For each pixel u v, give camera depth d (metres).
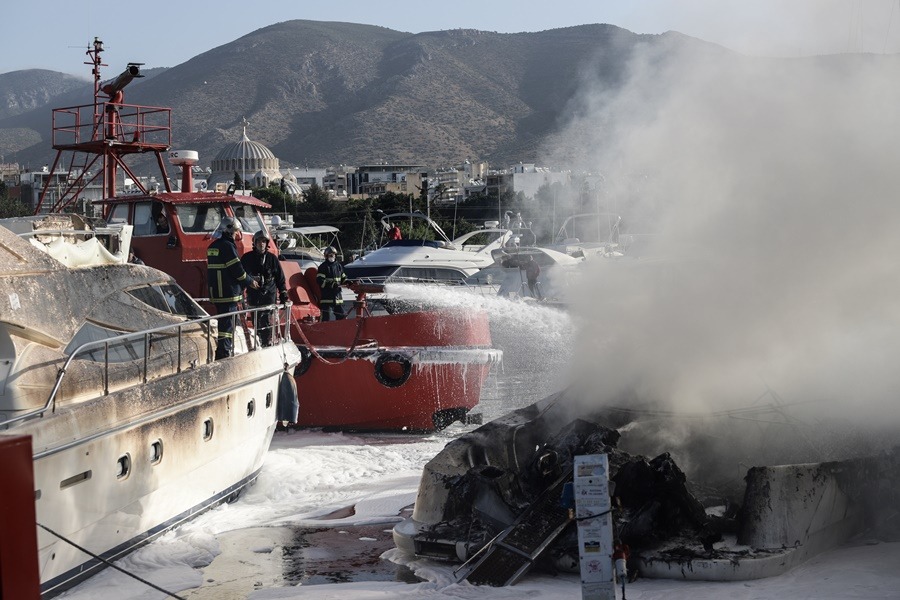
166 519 9.61
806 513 7.64
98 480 8.32
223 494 10.91
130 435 8.81
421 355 15.70
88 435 8.12
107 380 8.89
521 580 7.60
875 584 6.93
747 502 7.73
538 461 8.69
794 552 7.48
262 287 13.77
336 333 16.06
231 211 17.00
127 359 9.77
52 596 7.76
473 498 8.47
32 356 8.62
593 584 6.15
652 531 7.76
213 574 8.31
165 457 9.44
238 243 16.45
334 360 15.88
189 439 9.92
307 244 45.12
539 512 8.12
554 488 8.36
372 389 15.75
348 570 8.34
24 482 3.81
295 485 11.93
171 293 11.17
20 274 8.86
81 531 8.11
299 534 9.56
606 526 6.18
